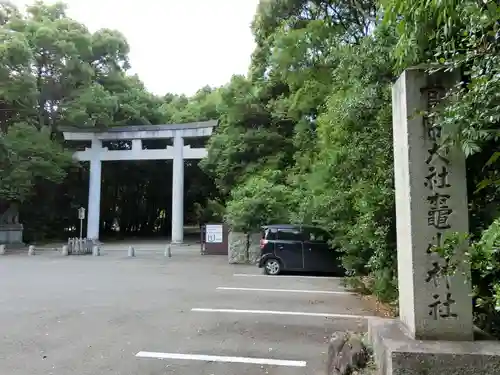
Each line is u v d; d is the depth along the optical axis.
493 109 2.74
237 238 16.58
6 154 23.81
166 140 31.36
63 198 32.34
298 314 7.74
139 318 7.45
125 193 37.56
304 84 14.48
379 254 6.72
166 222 43.38
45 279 12.31
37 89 27.45
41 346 5.83
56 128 29.91
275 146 18.92
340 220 9.24
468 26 3.09
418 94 3.74
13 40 24.09
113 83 33.50
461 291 3.54
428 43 3.89
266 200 15.98
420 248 3.62
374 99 6.39
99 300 9.08
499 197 3.71
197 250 23.23
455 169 3.64
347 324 7.03
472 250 3.05
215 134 24.83
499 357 3.12
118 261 17.47
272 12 16.36
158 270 14.43
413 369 3.20
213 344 5.93
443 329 3.53
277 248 13.12
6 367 5.00
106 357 5.38
